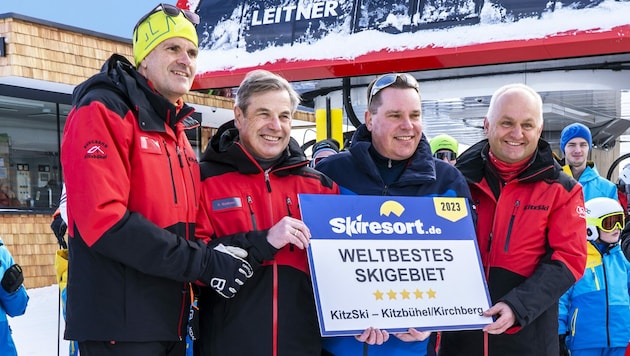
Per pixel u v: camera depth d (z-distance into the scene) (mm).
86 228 2156
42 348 6254
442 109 7715
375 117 2736
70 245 2307
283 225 2396
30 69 9898
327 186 2713
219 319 2488
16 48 9703
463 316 2568
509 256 2807
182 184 2400
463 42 6344
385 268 2531
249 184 2562
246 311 2461
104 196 2160
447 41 6422
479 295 2615
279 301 2477
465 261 2645
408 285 2535
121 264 2252
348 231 2531
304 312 2537
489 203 2914
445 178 2789
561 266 2721
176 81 2471
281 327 2465
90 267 2246
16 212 10375
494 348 2832
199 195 2508
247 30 7434
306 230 2428
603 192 4711
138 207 2281
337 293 2445
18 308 3639
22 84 10484
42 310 8531
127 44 11523
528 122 2762
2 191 10484
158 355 2316
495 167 2900
